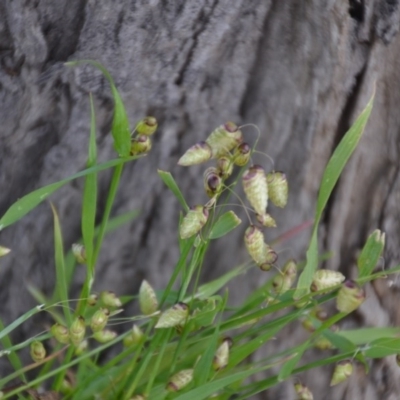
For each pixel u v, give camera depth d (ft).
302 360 2.57
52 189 2.13
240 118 2.56
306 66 2.57
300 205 2.56
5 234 2.53
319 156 2.57
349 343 2.17
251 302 2.20
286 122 2.56
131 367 2.24
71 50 2.57
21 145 2.55
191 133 2.55
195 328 2.19
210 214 2.19
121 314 2.54
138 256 2.54
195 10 2.57
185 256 2.16
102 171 2.54
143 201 2.54
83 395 2.29
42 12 2.57
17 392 2.25
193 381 2.17
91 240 2.15
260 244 2.12
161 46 2.56
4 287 2.54
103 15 2.57
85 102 2.55
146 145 2.13
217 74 2.56
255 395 2.55
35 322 2.52
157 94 2.55
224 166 2.10
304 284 2.15
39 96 2.56
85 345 2.28
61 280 2.26
